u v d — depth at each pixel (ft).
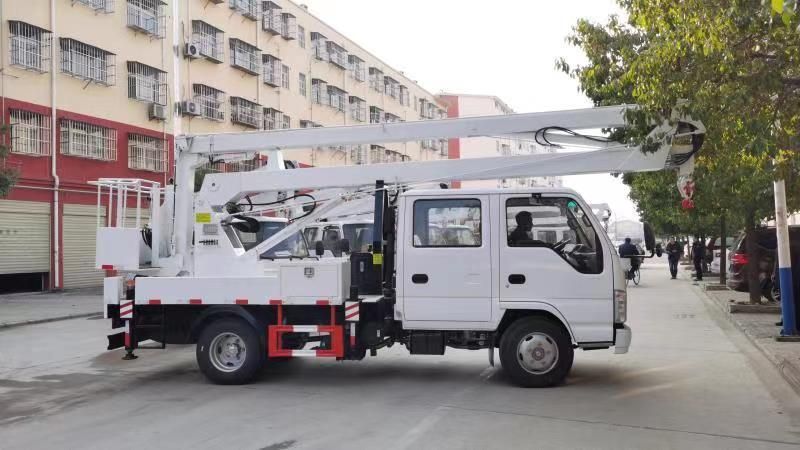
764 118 24.49
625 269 28.25
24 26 74.28
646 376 30.42
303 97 138.72
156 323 30.30
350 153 151.12
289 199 32.96
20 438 21.48
